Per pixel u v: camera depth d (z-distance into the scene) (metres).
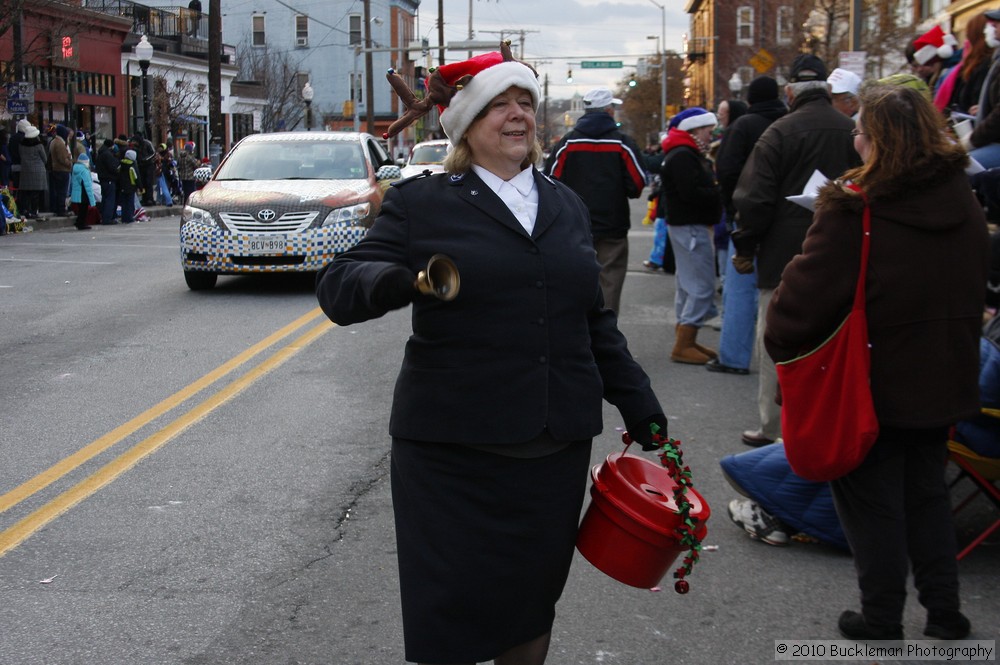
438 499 2.81
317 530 4.90
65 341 9.20
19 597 4.19
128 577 4.38
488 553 2.80
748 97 7.44
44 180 21.61
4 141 20.77
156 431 6.46
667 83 70.50
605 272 8.22
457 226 2.80
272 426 6.60
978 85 7.29
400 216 2.83
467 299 2.76
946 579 3.74
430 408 2.80
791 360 3.67
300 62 68.94
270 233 11.59
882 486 3.65
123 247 17.31
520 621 2.84
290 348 8.91
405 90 2.99
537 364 2.79
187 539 4.79
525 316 2.78
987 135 5.83
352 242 11.84
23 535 4.81
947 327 3.53
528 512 2.82
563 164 8.14
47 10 28.69
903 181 3.49
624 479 3.02
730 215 7.45
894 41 24.16
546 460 2.83
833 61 23.66
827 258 3.56
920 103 3.54
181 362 8.37
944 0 27.11
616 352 3.07
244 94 52.59
